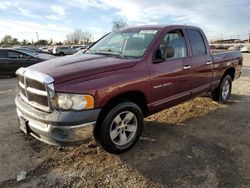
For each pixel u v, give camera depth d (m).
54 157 3.62
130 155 3.69
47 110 3.13
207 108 5.89
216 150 3.85
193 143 4.08
